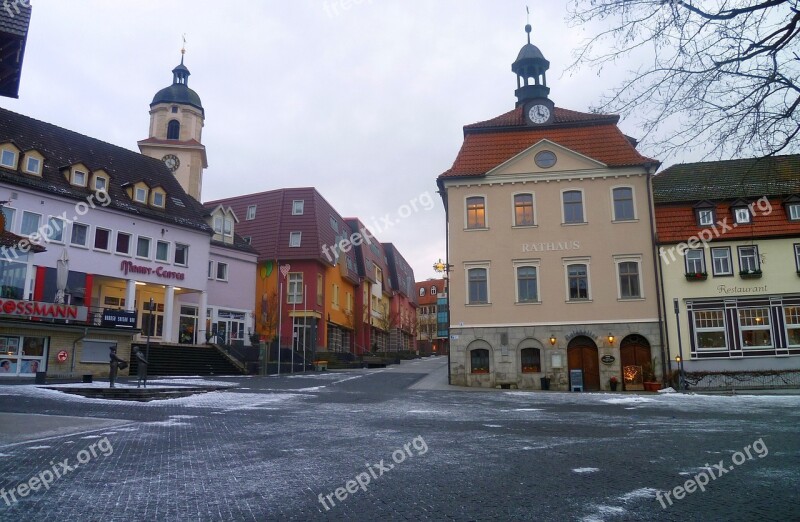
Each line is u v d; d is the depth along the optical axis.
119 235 39.75
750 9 7.02
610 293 32.84
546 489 7.55
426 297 119.25
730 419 15.45
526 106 36.72
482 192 34.72
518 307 33.25
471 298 33.75
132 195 41.47
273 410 17.16
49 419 13.83
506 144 35.81
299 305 53.78
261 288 54.59
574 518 6.29
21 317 29.88
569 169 34.12
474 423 14.47
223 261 50.12
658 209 34.34
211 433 12.40
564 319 32.81
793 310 31.91
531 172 34.38
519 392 27.27
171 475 8.39
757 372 31.06
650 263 32.88
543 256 33.59
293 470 8.75
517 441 11.50
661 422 14.77
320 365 44.53
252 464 9.18
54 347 31.42
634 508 6.66
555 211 34.00
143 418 14.75
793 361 31.39
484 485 7.79
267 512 6.60
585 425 14.13
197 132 58.38
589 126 35.69
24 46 13.30
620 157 34.06
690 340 32.22
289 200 57.50
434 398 22.42
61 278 33.75
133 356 35.44
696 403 20.66
